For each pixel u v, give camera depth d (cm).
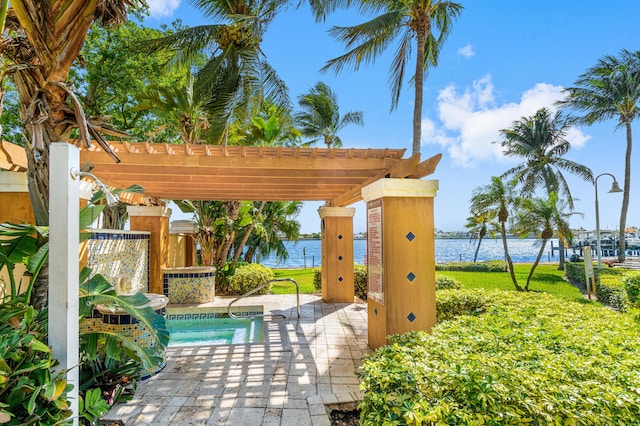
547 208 1254
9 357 191
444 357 219
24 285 421
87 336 281
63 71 337
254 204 1416
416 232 470
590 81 1848
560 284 1386
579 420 153
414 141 952
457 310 491
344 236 876
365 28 944
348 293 870
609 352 235
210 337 652
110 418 307
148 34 1168
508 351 233
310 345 525
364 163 499
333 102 1856
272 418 308
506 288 1252
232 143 1201
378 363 213
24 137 337
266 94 1066
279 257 1805
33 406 178
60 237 209
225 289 1052
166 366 437
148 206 792
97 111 1106
